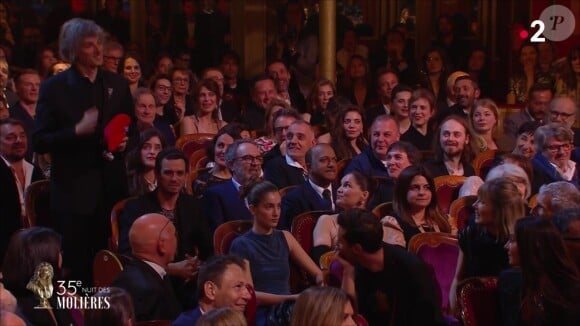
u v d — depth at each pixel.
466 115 26.02
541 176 19.64
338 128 22.70
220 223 17.72
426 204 16.52
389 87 27.12
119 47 26.27
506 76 35.91
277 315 12.63
